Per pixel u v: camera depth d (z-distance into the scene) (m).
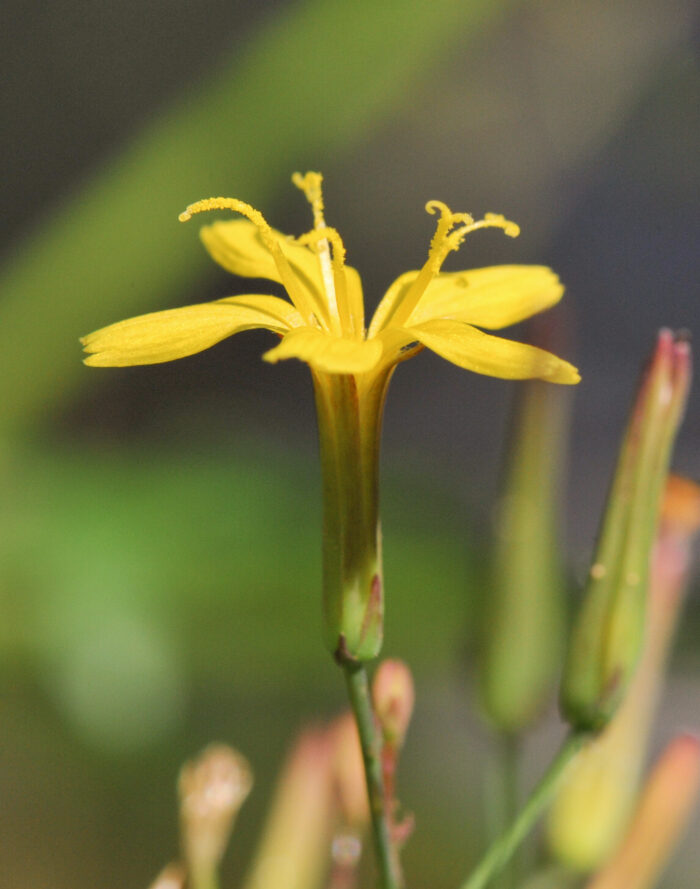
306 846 0.10
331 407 0.09
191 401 0.30
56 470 0.16
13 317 0.16
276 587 0.15
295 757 0.10
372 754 0.09
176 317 0.09
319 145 0.17
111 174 0.16
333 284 0.10
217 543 0.16
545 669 0.10
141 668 0.15
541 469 0.10
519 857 0.10
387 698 0.10
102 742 0.15
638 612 0.10
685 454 0.28
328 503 0.09
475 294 0.10
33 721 0.15
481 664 0.11
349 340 0.09
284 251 0.10
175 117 0.16
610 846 0.10
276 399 0.31
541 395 0.10
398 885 0.10
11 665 0.15
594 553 0.10
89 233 0.16
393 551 0.16
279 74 0.16
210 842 0.10
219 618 0.15
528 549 0.10
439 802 0.17
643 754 0.10
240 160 0.16
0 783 0.16
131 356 0.09
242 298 0.09
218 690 0.17
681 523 0.10
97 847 0.16
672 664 0.16
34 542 0.15
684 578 0.10
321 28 0.16
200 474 0.16
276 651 0.15
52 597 0.15
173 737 0.17
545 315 0.10
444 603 0.15
